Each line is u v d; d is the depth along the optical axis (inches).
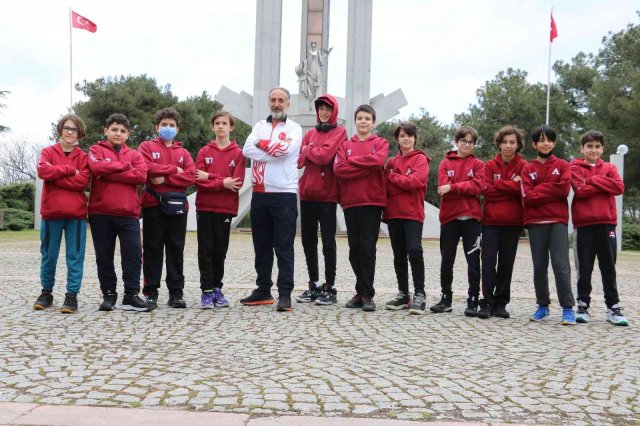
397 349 187.0
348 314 248.5
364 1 1055.6
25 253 514.0
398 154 272.1
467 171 257.1
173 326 213.6
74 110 1560.0
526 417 127.2
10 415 119.6
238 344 188.1
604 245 246.8
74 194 235.8
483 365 169.9
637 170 1256.8
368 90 1056.8
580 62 1747.0
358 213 259.6
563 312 244.2
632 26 1539.1
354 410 128.5
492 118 1765.5
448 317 249.1
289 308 252.2
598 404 136.8
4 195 1056.8
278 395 136.9
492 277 251.4
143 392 136.9
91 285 310.8
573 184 251.8
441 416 126.1
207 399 133.1
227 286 329.7
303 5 1080.2
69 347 178.4
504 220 252.7
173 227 253.9
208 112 1801.2
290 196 254.7
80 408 124.6
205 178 253.6
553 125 1717.5
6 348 175.6
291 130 259.0
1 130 1167.6
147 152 252.2
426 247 771.4
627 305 300.0
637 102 1184.8
